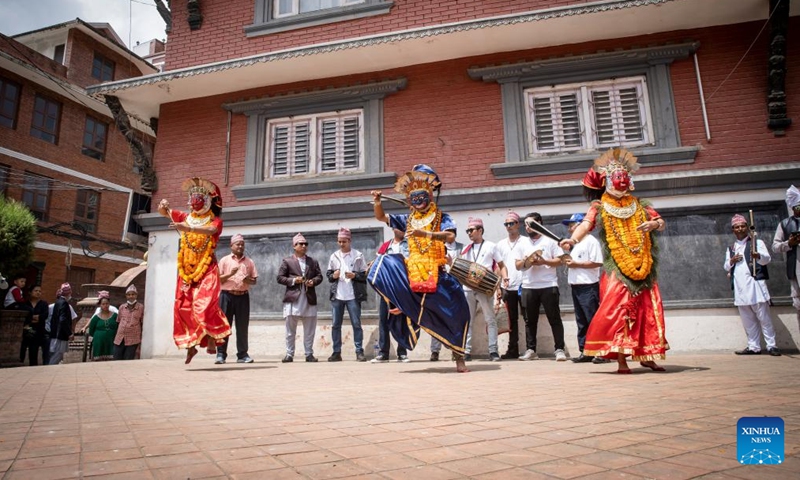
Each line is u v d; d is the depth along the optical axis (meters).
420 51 8.95
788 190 7.12
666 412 2.50
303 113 9.93
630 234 4.50
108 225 21.88
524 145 8.80
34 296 11.70
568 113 8.88
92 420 2.53
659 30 8.48
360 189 9.31
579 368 5.32
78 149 21.02
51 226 18.83
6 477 1.53
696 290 7.73
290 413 2.70
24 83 19.11
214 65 9.36
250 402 3.14
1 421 2.51
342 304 8.01
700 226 7.90
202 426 2.35
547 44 8.81
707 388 3.30
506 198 8.47
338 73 9.66
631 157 4.70
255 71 9.45
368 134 9.48
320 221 9.34
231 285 7.32
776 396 2.89
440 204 8.70
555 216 8.31
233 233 9.73
